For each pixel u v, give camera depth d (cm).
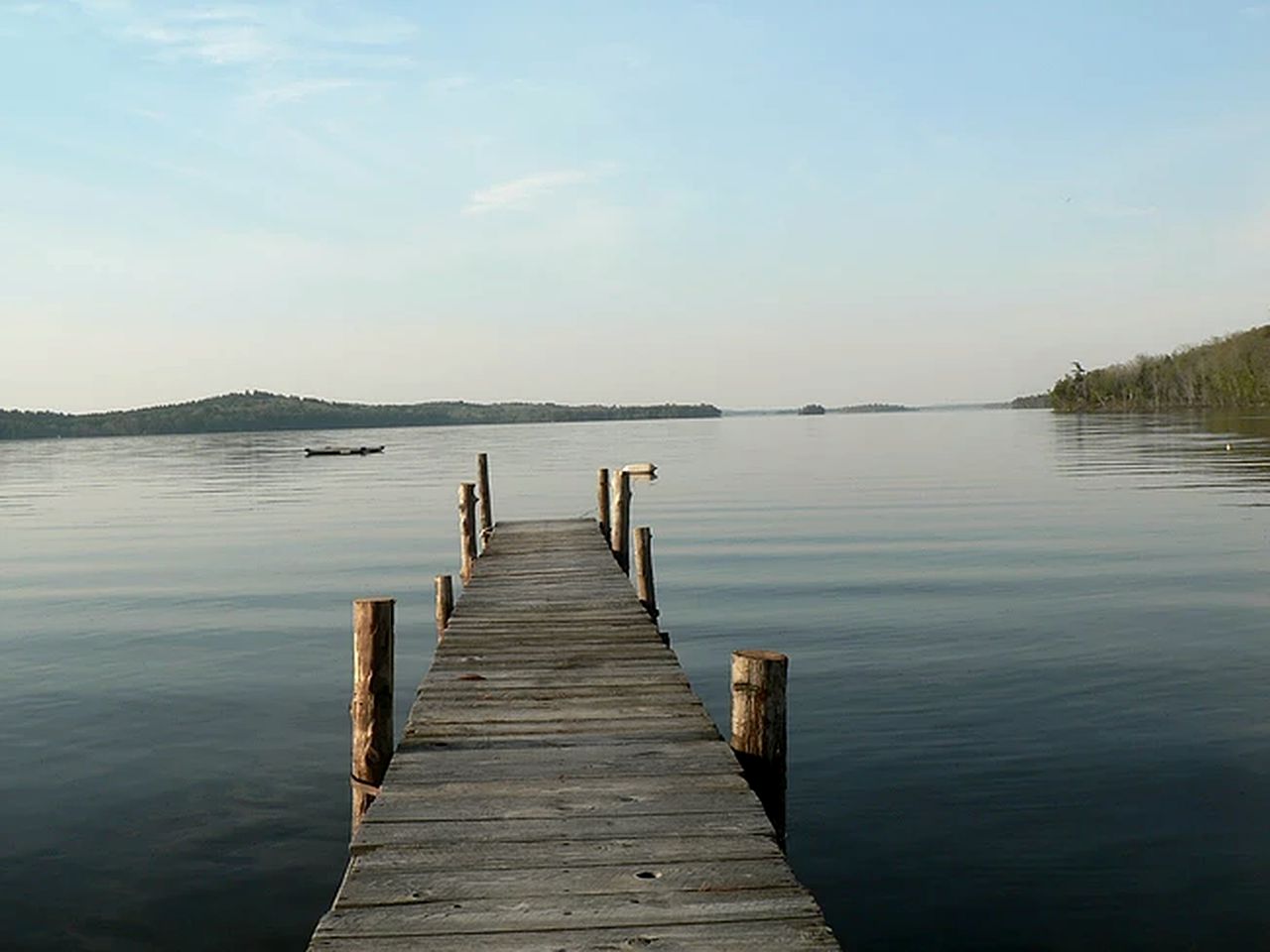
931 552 2273
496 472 5931
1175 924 634
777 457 7012
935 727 1012
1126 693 1117
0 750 1032
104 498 4828
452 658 836
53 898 704
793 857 732
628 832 475
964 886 687
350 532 3131
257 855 771
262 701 1210
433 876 428
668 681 760
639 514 3378
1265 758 904
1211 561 2030
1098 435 7931
